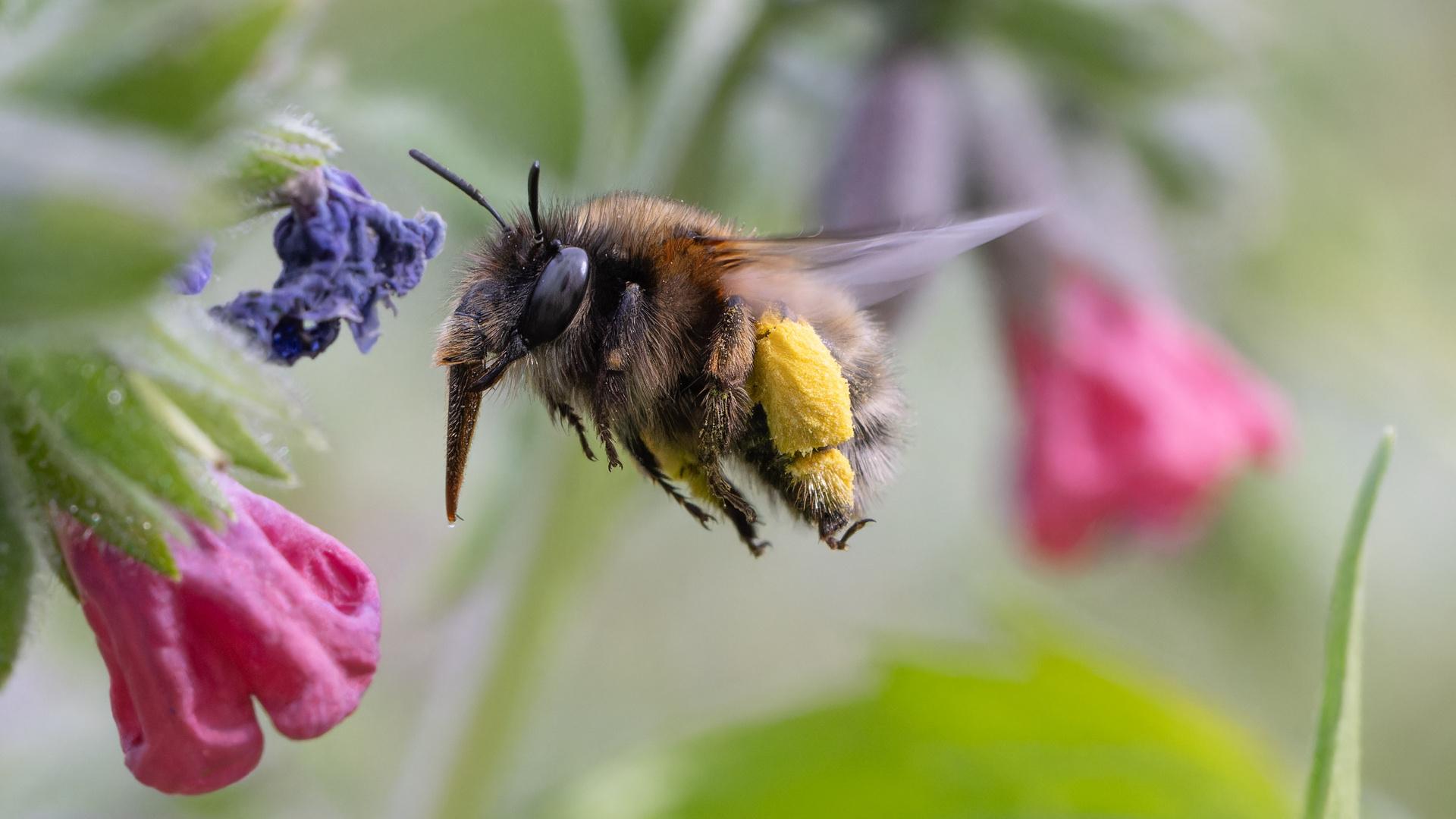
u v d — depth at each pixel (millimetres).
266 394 123
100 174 116
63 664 174
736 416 138
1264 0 187
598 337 139
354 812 180
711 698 245
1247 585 205
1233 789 157
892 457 142
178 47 119
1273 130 188
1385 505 203
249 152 125
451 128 157
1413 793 220
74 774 172
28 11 120
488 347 135
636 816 161
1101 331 168
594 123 160
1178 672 217
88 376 125
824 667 247
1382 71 190
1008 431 172
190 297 124
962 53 165
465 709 166
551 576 164
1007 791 159
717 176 166
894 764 160
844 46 168
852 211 160
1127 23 163
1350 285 188
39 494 125
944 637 163
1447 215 190
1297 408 195
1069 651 158
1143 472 167
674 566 253
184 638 127
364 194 129
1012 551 203
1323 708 134
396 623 177
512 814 163
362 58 156
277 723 127
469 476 165
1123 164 168
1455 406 188
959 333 218
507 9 157
